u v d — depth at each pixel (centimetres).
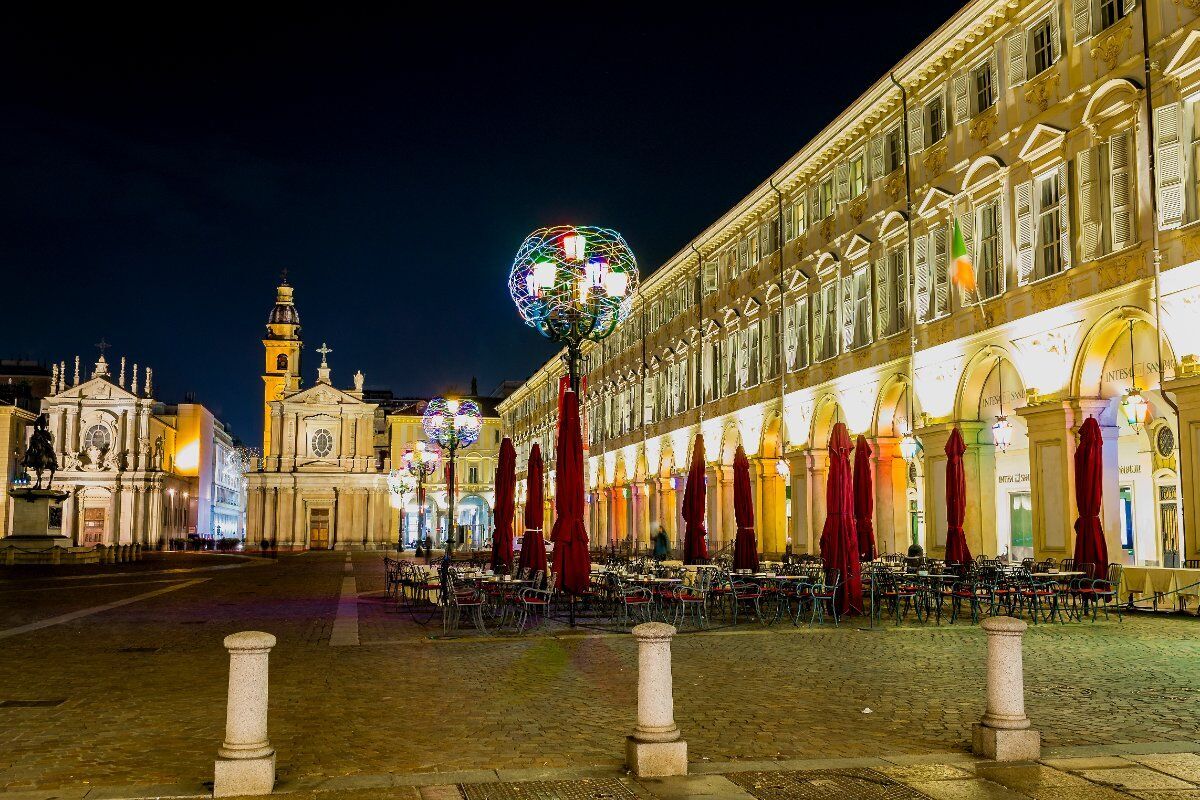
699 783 813
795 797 773
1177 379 2047
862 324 3422
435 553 8231
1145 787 785
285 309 11375
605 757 912
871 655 1562
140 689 1295
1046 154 2470
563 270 2236
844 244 3491
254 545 10106
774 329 4109
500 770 860
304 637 1900
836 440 2161
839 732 1003
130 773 862
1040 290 2495
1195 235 2017
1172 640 1692
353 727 1048
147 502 9856
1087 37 2348
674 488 5344
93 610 2559
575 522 2148
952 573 2281
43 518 6050
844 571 2111
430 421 3562
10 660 1582
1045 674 1332
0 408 8994
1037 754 877
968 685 1275
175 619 2300
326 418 10356
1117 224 2236
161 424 10706
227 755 790
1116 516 2339
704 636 1830
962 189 2812
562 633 1930
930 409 2967
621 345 6462
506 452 2814
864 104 3291
